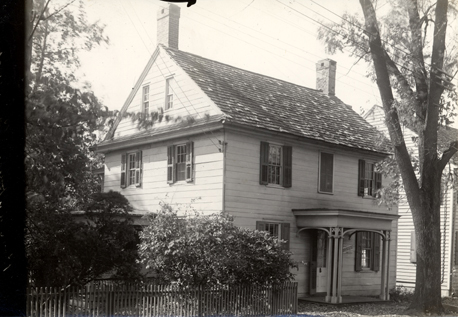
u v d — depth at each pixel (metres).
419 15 17.81
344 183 22.77
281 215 20.08
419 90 17.81
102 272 12.71
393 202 21.31
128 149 22.84
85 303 11.80
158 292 13.07
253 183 19.20
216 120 18.30
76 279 12.05
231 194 18.42
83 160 11.52
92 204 12.81
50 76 11.51
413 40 17.33
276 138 20.02
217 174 18.48
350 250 22.75
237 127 18.55
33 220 11.06
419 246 17.22
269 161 20.08
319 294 21.30
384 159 22.45
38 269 11.38
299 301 19.61
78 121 10.54
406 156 17.47
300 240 20.77
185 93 20.47
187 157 19.70
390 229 21.53
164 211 14.64
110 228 12.87
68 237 11.72
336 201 22.30
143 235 14.37
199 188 19.14
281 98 23.42
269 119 20.14
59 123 10.34
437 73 17.08
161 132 20.64
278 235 20.00
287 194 20.42
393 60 18.88
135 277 12.94
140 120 17.38
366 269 23.50
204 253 14.04
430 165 17.41
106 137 23.66
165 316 13.09
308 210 19.95
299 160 21.05
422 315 16.53
